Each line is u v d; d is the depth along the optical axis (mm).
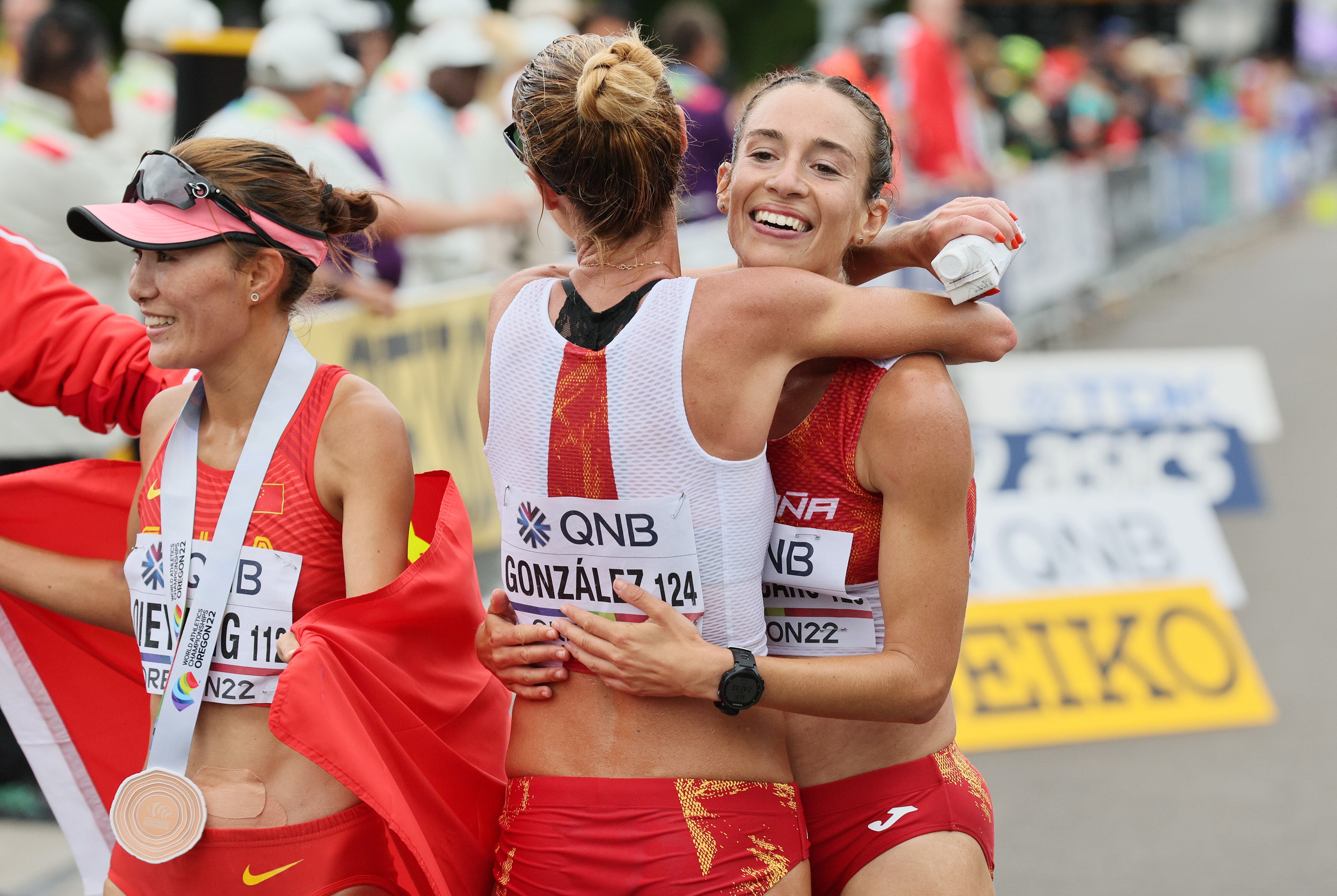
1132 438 21000
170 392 6566
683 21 21062
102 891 7238
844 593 6043
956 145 27109
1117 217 37469
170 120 15688
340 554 6133
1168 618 16547
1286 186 66062
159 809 5965
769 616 6227
